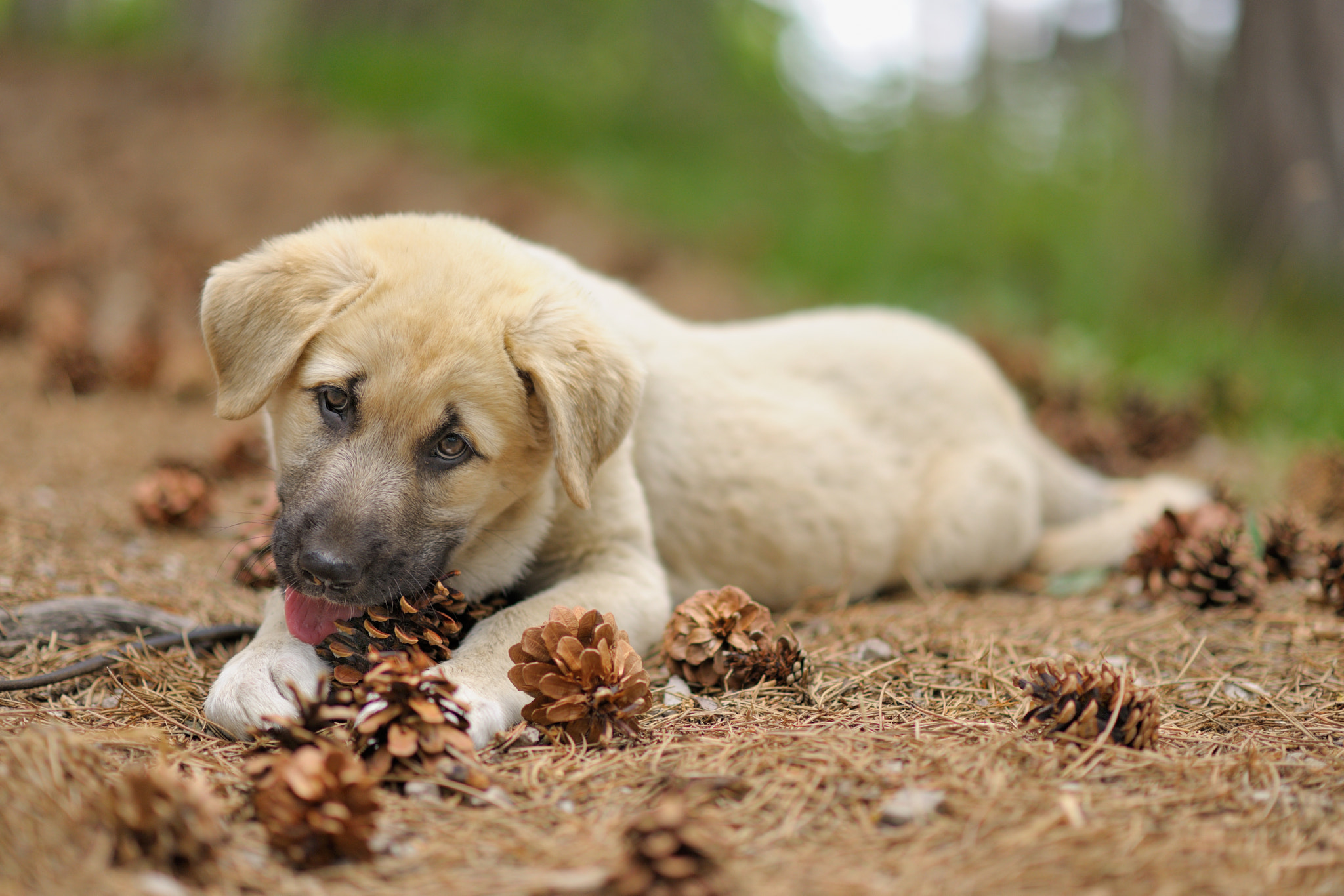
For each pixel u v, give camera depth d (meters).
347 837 1.08
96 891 1.04
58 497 1.53
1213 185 3.35
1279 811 1.12
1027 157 3.97
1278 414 2.26
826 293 3.66
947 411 1.51
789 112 5.36
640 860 1.05
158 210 3.24
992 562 1.50
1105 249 3.39
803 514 1.43
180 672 1.25
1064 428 1.98
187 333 2.34
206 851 1.07
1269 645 1.33
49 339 1.96
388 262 1.26
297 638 1.22
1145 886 1.06
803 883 1.06
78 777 1.10
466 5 5.90
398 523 1.22
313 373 1.24
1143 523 1.48
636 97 5.34
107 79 5.09
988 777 1.14
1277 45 3.15
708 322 3.05
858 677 1.26
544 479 1.29
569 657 1.17
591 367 1.26
